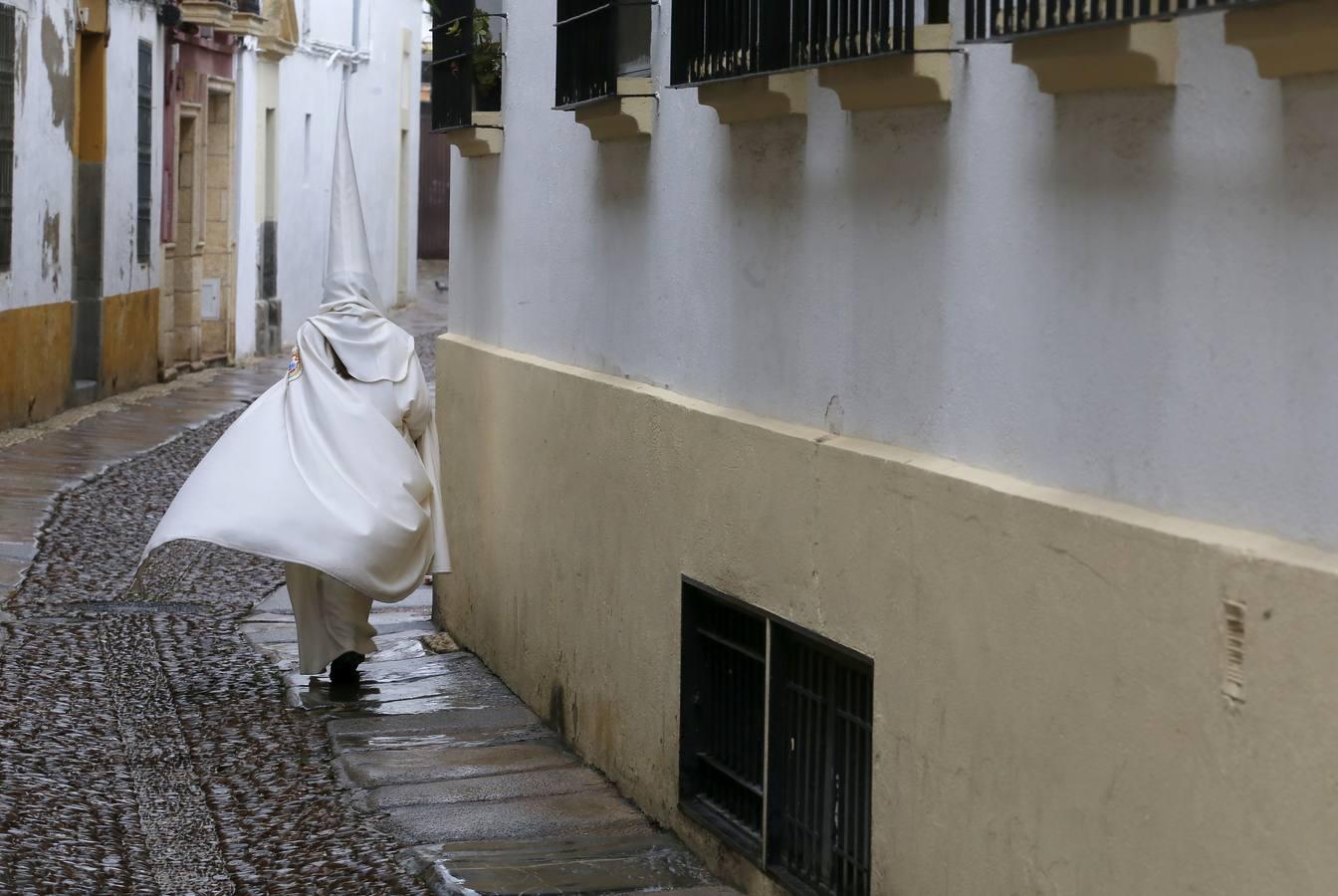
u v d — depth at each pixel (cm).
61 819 762
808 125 642
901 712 562
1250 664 400
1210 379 428
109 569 1345
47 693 975
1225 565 407
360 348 997
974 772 518
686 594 743
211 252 3031
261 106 3247
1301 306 397
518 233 1016
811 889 632
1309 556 390
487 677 1045
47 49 2114
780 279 672
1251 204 412
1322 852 379
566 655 900
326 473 969
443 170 6303
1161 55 434
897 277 582
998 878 506
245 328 3159
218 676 1048
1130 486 459
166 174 2716
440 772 854
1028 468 505
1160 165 445
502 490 1020
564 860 723
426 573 1009
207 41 2881
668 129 782
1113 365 465
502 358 1017
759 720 693
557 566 916
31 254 2084
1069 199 483
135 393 2522
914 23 549
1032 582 485
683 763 746
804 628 631
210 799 815
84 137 2333
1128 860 445
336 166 1016
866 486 582
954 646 528
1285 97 401
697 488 728
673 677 757
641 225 820
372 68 4388
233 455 980
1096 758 457
